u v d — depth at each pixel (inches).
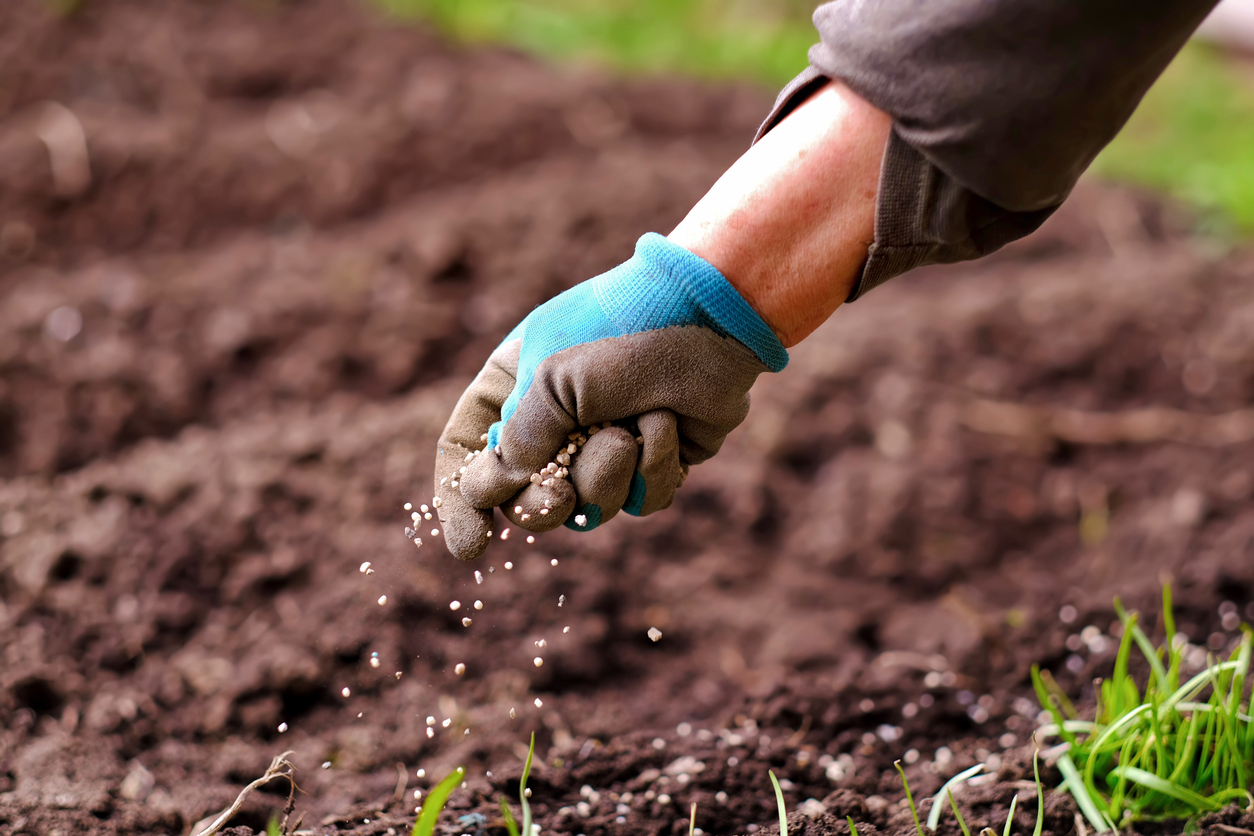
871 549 75.0
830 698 64.8
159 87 115.4
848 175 52.9
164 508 69.4
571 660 66.0
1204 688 62.3
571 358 53.3
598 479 53.5
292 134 111.7
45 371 81.7
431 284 93.9
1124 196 124.0
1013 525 78.3
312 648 64.7
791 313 54.0
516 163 113.7
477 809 59.3
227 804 59.7
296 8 130.0
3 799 58.7
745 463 80.8
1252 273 105.0
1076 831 57.9
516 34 139.8
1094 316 96.7
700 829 59.6
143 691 63.8
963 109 51.9
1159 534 72.9
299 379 84.4
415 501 69.8
